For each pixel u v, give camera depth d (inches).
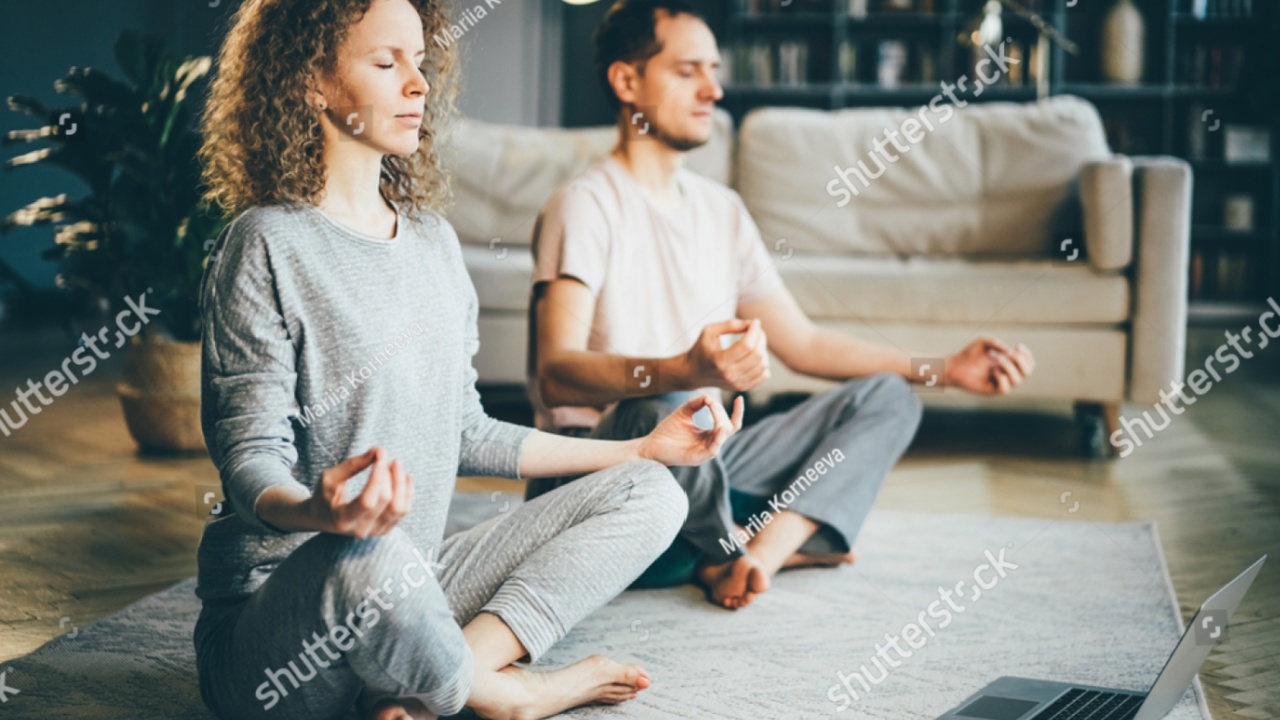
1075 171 135.7
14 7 201.0
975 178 137.7
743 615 66.5
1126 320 117.1
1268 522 90.2
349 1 45.7
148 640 62.1
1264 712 54.3
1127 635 63.6
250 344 44.8
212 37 52.7
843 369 75.7
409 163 51.8
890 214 138.6
